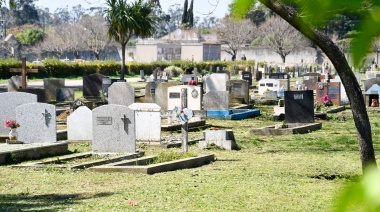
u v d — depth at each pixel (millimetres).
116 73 79125
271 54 105500
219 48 116062
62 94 41000
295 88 51344
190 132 26297
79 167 16172
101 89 41906
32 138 19688
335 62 12422
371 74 50250
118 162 16391
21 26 145000
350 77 12734
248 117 33125
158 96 33594
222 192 12539
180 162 16203
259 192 12578
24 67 39500
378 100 38312
